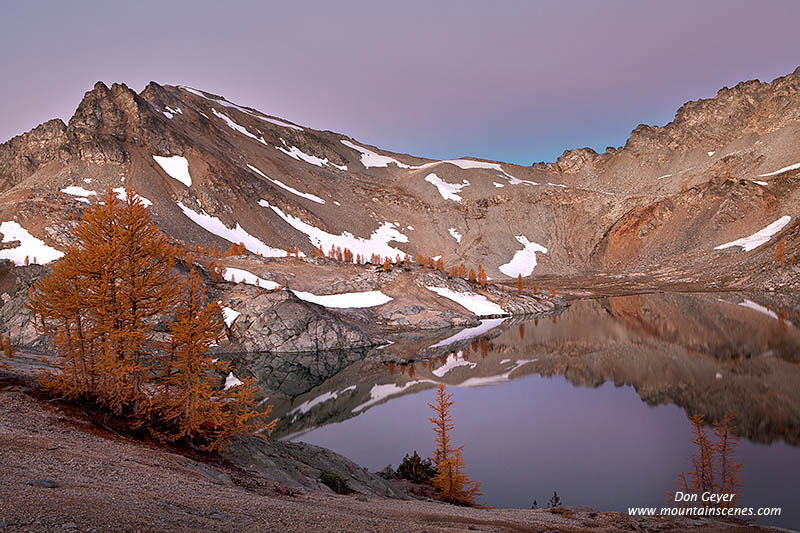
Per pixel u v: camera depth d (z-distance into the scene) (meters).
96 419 26.16
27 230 137.38
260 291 111.69
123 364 26.80
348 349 104.81
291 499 19.45
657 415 52.22
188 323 26.64
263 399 66.69
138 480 16.25
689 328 106.62
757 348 82.12
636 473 37.28
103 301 27.69
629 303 162.50
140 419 27.17
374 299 142.50
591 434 47.38
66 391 28.23
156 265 29.33
